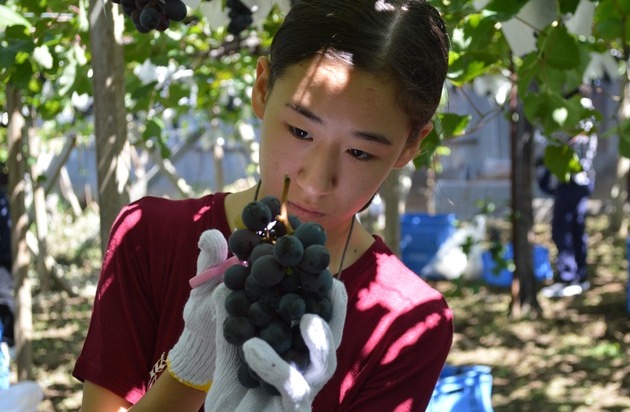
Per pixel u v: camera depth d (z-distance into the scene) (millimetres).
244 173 16953
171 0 1789
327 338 989
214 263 1153
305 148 1229
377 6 1233
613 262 10586
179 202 1513
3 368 4637
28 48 2711
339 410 1377
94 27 2568
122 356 1440
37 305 8547
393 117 1226
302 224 1036
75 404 5633
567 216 9039
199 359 1170
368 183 1252
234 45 4020
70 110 7074
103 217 2609
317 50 1204
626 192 12109
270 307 1004
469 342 7238
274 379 962
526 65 2838
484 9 2371
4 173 6262
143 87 3396
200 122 10898
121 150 2613
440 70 1301
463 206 14609
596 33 3098
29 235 9133
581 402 5699
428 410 3549
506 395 5898
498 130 15070
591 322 7750
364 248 1470
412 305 1409
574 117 2803
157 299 1456
